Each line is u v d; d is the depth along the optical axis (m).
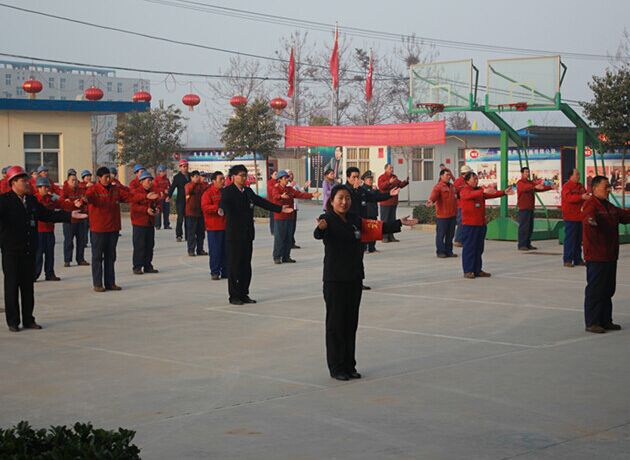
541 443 6.47
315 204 46.66
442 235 20.02
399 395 7.94
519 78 22.78
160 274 17.72
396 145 38.25
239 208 13.47
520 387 8.18
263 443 6.53
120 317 12.50
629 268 17.83
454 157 48.88
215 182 16.66
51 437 4.70
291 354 9.80
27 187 11.54
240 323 11.88
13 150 36.47
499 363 9.23
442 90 23.73
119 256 21.23
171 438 6.69
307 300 13.95
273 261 19.70
